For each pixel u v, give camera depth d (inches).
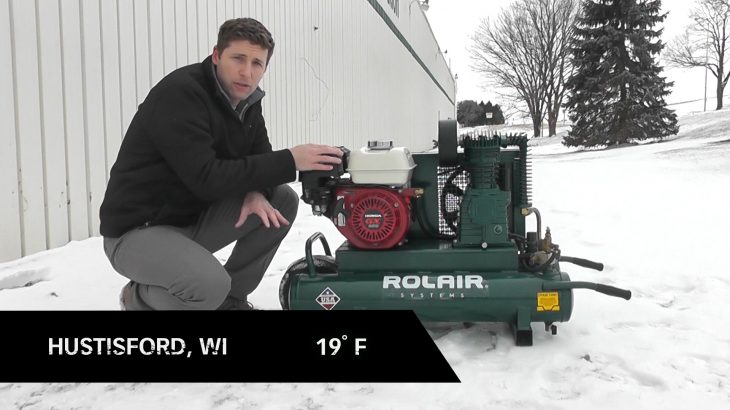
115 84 169.5
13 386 76.3
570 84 902.4
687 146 576.4
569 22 1198.3
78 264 135.6
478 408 68.5
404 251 89.8
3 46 134.1
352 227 90.3
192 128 76.8
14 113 137.9
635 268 130.4
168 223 83.6
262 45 80.4
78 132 156.9
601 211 213.6
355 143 516.7
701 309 102.0
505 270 88.7
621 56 833.5
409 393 72.6
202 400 72.0
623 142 810.8
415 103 1003.3
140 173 79.8
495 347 86.0
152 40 185.8
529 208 95.0
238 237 91.5
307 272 94.0
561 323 95.0
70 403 71.9
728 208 211.8
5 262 136.3
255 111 89.0
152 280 79.6
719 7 1211.9
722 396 69.9
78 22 155.3
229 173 78.1
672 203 226.5
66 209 154.3
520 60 1288.1
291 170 82.0
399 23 812.6
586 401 69.5
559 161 550.3
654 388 72.8
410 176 96.0
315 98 377.7
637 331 91.7
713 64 1268.5
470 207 89.7
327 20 410.6
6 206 136.6
